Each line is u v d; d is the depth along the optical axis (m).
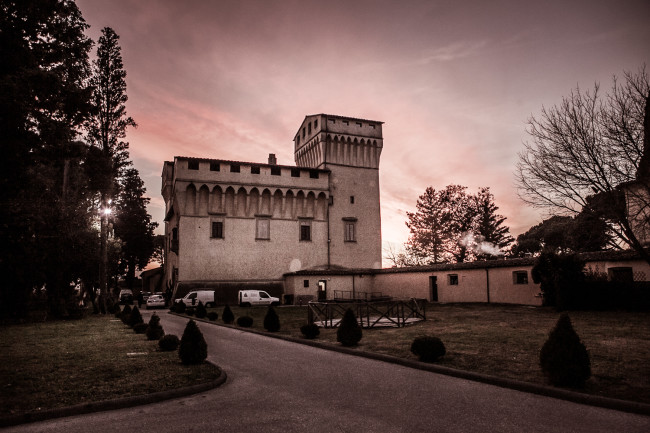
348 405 7.55
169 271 54.34
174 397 8.20
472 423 6.52
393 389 8.77
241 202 47.88
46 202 25.75
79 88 15.30
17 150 13.37
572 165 13.88
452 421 6.62
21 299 25.11
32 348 14.35
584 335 14.80
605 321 18.48
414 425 6.43
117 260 51.22
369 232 53.12
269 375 10.32
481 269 33.62
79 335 18.50
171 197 51.53
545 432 6.12
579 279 23.55
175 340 13.89
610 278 25.02
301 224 50.00
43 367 10.70
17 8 13.34
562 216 15.06
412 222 63.12
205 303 41.25
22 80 12.91
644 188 12.84
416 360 11.58
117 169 36.81
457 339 14.91
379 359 12.48
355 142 54.00
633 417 6.80
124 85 37.66
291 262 48.69
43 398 7.72
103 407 7.40
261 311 34.12
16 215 16.00
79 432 6.22
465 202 61.75
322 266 50.00
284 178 49.75
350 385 9.17
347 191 53.00
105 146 36.50
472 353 12.16
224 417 6.88
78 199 35.06
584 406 7.45
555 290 24.34
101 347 14.54
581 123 13.88
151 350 13.78
